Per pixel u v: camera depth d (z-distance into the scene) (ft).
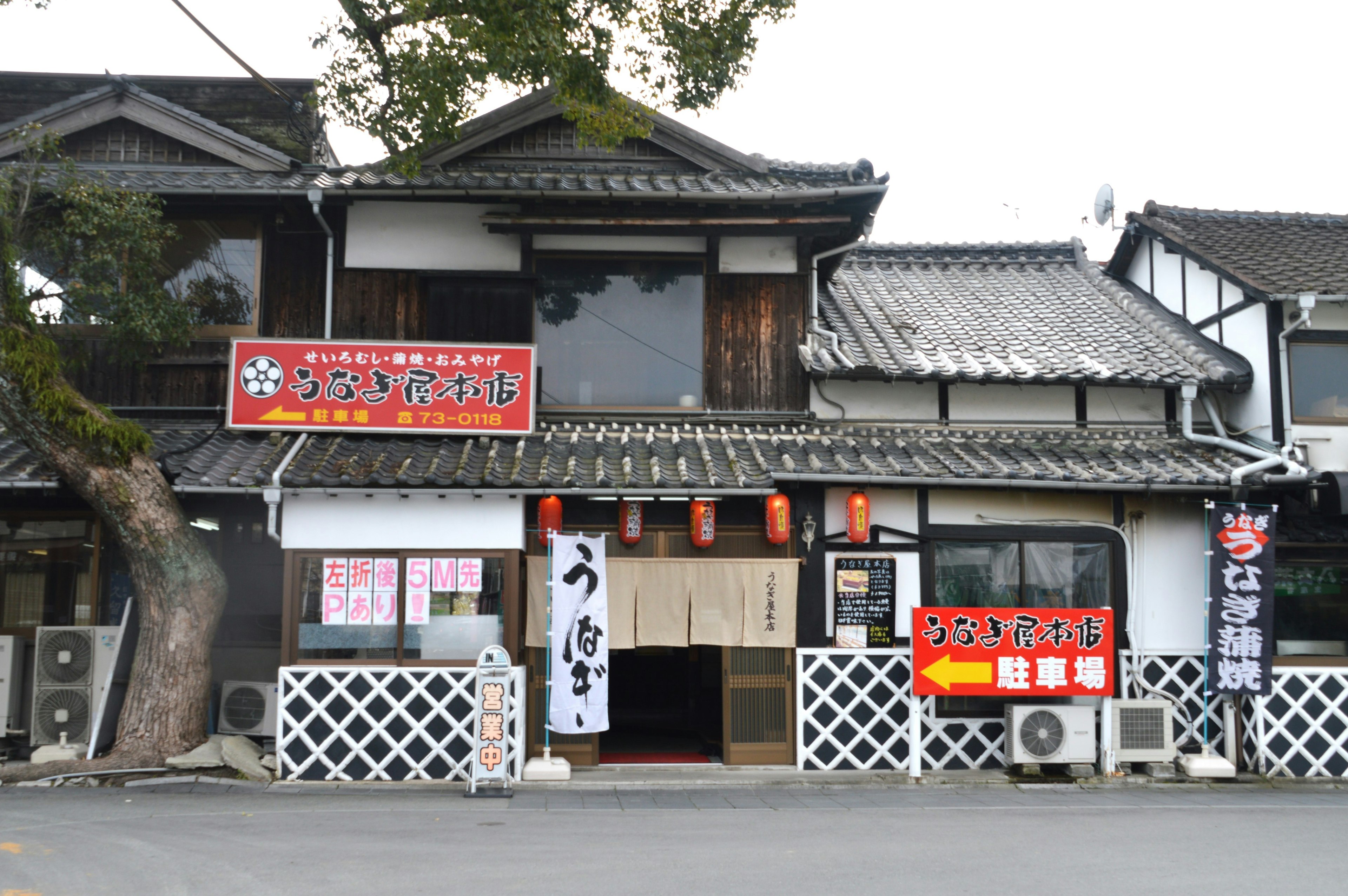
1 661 35.60
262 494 33.58
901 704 36.83
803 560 36.99
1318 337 40.14
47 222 36.04
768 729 36.65
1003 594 38.29
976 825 27.66
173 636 32.71
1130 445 40.01
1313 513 38.81
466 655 34.09
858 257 54.75
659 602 36.04
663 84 35.63
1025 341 44.11
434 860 22.41
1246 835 26.68
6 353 31.12
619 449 37.45
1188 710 37.86
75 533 37.22
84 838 23.76
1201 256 43.01
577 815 28.40
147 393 39.22
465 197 38.17
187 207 38.91
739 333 40.83
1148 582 38.47
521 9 33.17
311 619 33.86
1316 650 38.93
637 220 38.88
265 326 39.70
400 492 33.73
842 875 21.61
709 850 23.95
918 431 40.45
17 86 42.96
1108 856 23.88
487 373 37.14
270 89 39.63
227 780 31.71
